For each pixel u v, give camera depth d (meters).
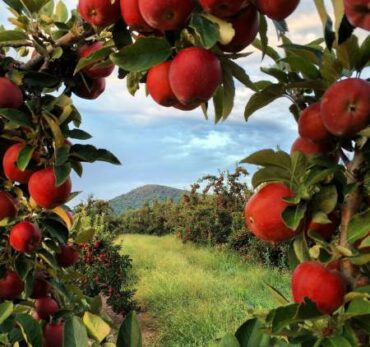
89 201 5.38
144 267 5.14
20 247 0.97
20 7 0.96
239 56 0.61
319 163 0.63
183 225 6.52
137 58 0.59
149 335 3.21
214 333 3.01
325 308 0.57
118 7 0.64
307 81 0.67
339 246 0.58
